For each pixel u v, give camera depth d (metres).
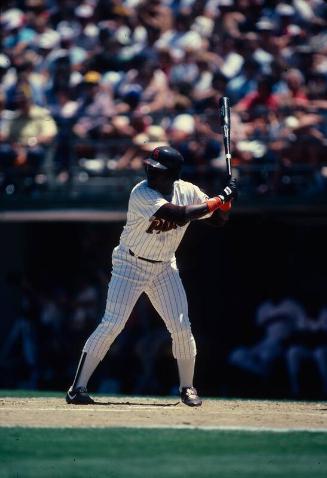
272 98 49.16
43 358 51.97
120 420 23.48
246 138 48.84
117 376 49.75
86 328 52.09
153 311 51.09
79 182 50.69
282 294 53.69
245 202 49.00
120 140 50.22
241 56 51.44
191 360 26.84
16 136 51.34
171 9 56.78
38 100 52.53
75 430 21.86
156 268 25.88
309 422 23.91
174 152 25.25
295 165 48.28
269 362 48.62
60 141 50.94
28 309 53.25
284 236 53.56
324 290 52.97
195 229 54.53
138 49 53.41
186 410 26.12
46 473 17.75
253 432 22.00
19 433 21.42
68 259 55.66
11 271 56.16
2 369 52.47
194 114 49.78
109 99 51.47
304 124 48.38
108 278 54.44
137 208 25.05
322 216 51.34
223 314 54.31
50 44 56.25
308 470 18.28
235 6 53.34
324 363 47.81
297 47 51.97
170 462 18.86
